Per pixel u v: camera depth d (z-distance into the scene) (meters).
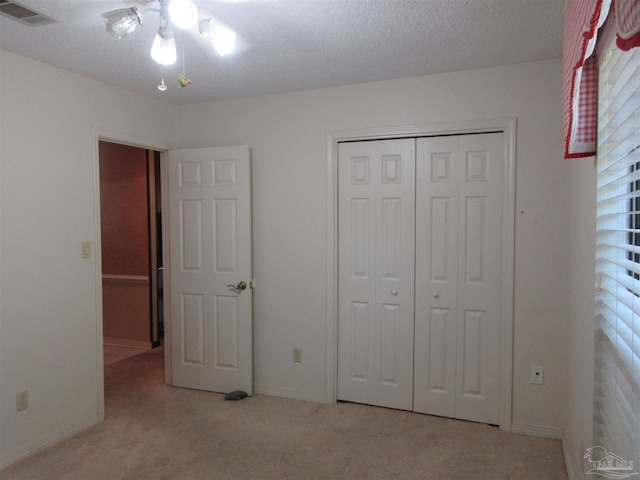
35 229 2.62
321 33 2.29
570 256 2.54
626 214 1.39
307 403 3.34
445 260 3.04
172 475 2.36
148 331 4.82
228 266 3.51
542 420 2.78
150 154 4.77
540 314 2.77
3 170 2.45
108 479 2.32
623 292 1.41
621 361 1.29
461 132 2.94
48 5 1.96
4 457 2.45
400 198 3.14
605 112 1.45
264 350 3.53
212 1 1.93
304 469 2.41
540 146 2.74
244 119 3.53
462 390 3.02
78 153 2.88
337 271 3.33
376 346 3.24
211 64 2.74
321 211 3.31
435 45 2.46
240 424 2.97
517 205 2.80
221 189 3.50
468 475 2.35
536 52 2.58
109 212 4.94
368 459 2.51
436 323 3.08
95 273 2.99
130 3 1.94
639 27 0.77
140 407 3.27
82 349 2.90
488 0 1.95
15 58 2.51
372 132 3.14
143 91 3.31
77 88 2.88
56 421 2.73
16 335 2.52
